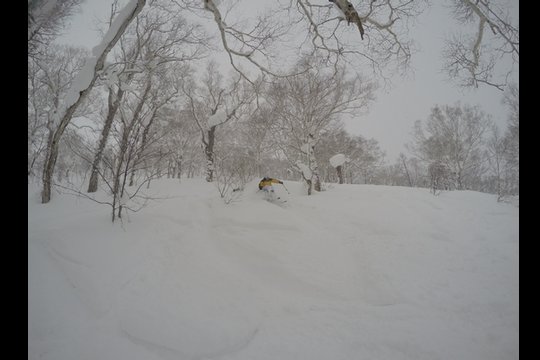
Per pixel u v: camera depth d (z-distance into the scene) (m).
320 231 6.63
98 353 2.51
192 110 17.23
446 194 10.09
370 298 3.98
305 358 2.62
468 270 4.64
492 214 7.71
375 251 5.62
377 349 2.77
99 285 3.45
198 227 5.63
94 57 5.63
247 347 2.78
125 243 4.39
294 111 13.69
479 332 3.04
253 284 4.11
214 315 3.26
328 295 4.02
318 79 12.56
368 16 6.58
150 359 2.53
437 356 2.68
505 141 15.35
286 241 5.77
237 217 6.69
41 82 11.80
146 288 3.57
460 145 21.28
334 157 15.73
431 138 22.73
